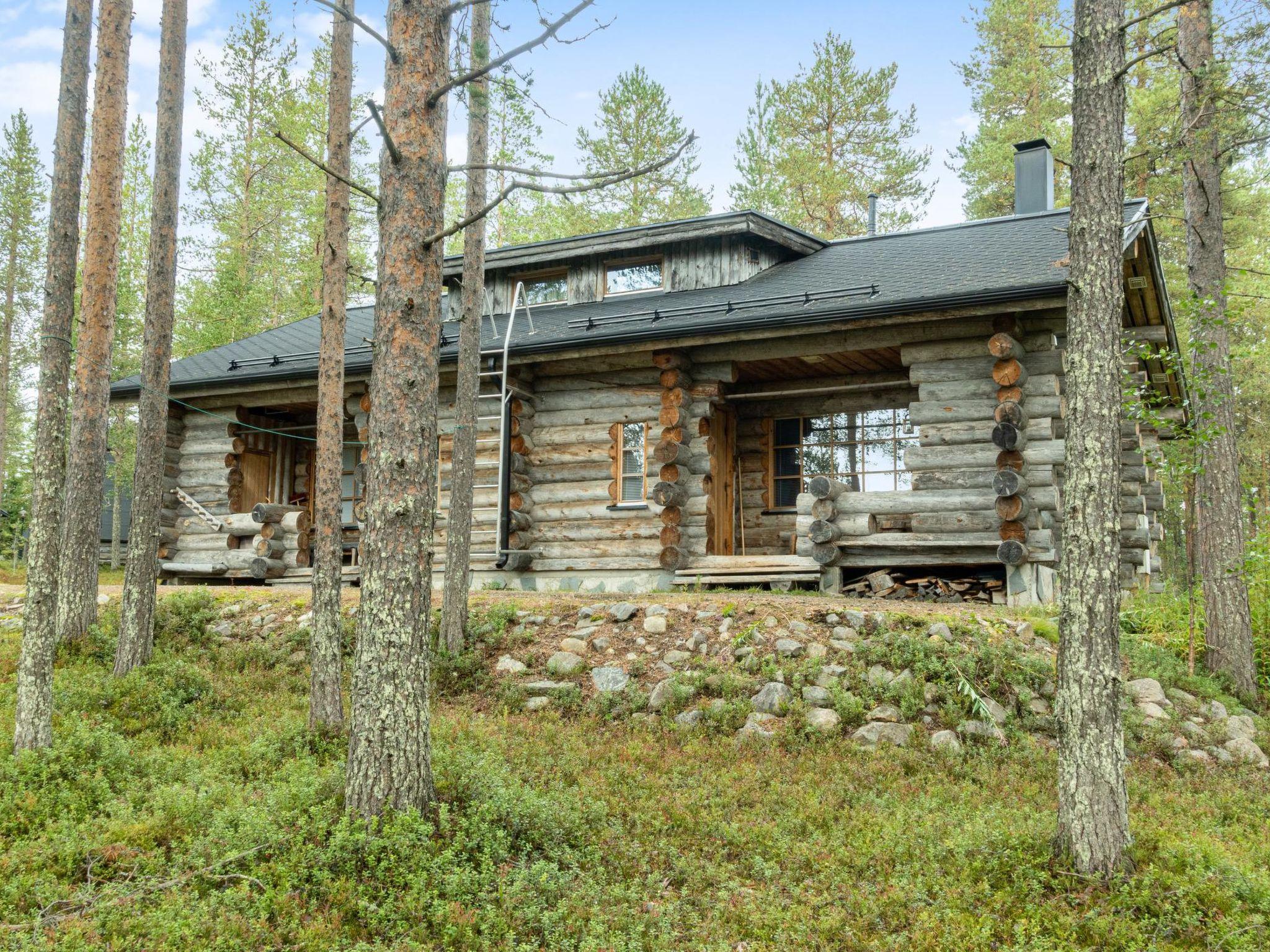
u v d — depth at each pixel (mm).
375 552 6156
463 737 8367
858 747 8359
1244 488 10688
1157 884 5566
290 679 10562
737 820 6910
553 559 14930
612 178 5617
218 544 16906
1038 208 17016
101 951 4559
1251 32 10250
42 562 7465
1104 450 6078
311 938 4871
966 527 12062
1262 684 10820
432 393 6363
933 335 12469
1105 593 5969
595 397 15000
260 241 27891
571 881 5742
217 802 6504
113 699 9195
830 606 10633
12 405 33219
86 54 8078
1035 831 6262
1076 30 6457
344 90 9750
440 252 6445
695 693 9438
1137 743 8656
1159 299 13734
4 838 5848
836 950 5184
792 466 15633
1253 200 23984
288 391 16781
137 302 27797
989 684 9055
